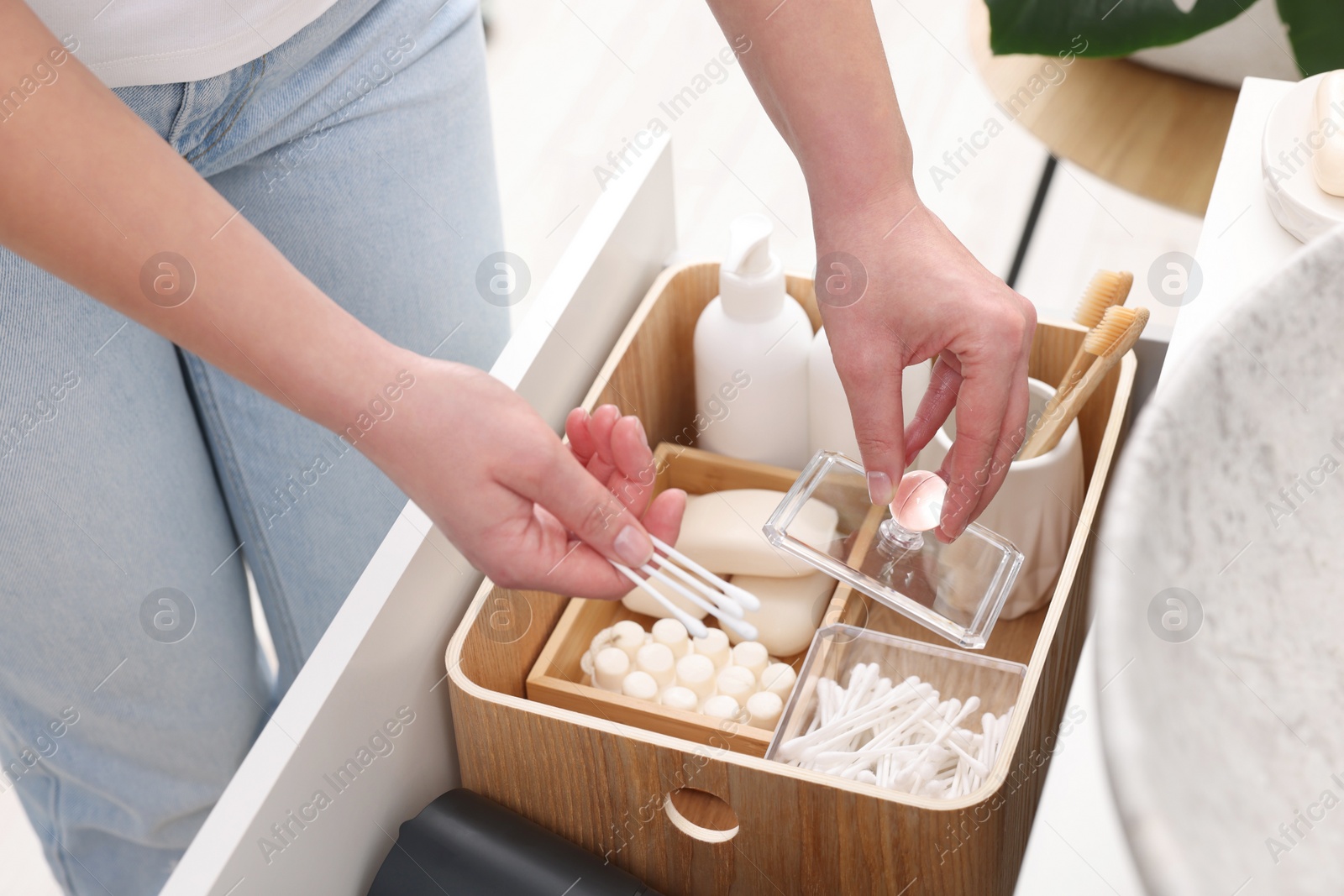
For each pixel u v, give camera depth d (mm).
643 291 872
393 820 629
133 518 792
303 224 779
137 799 907
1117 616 227
